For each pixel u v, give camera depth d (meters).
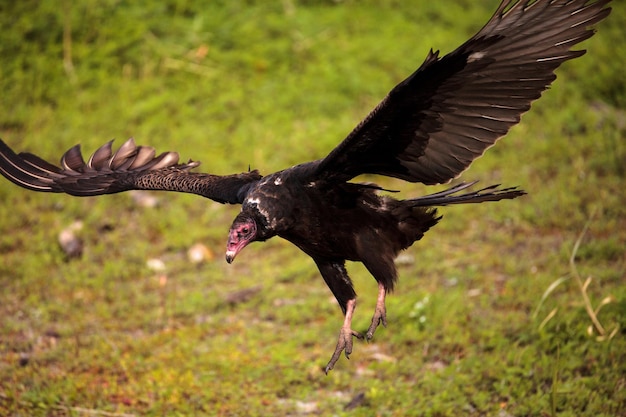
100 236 13.69
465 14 18.34
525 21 6.77
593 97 16.59
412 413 9.45
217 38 17.41
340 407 9.77
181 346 10.97
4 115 15.70
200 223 13.98
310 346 11.00
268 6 18.19
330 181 7.48
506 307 11.39
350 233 7.67
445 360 10.49
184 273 12.92
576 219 13.33
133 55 16.98
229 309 11.95
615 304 10.78
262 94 16.55
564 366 9.92
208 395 9.95
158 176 8.52
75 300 12.22
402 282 12.18
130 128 15.68
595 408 9.23
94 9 17.33
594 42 17.69
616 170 14.48
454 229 13.51
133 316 11.83
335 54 17.30
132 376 10.43
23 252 13.27
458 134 7.27
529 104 7.07
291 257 13.25
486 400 9.55
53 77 16.44
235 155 15.12
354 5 18.52
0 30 16.66
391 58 17.20
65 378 10.46
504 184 14.37
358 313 11.48
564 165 14.74
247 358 10.68
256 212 7.38
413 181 7.63
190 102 16.33
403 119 7.09
